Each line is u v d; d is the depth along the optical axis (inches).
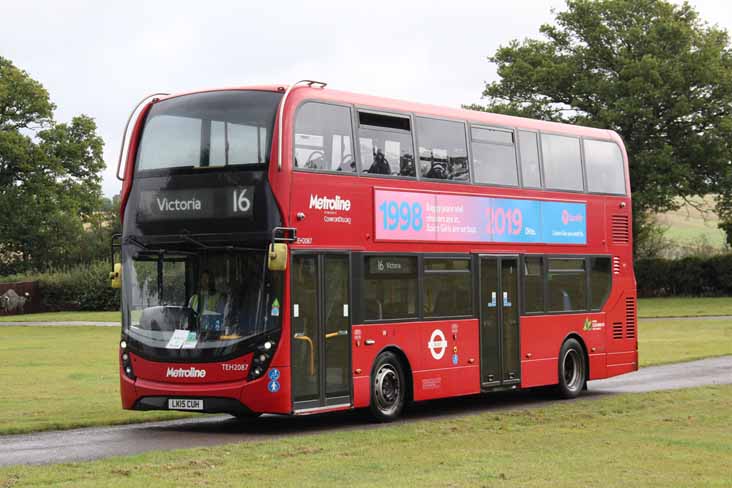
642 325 1918.1
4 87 3147.1
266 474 454.0
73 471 458.9
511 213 810.8
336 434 595.2
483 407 808.9
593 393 907.4
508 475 456.4
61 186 3277.6
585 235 892.0
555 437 581.6
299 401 624.4
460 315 757.3
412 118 725.3
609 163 928.9
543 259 842.2
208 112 641.0
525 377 818.2
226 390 613.3
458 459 501.4
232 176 626.8
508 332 803.4
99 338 1795.0
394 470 469.1
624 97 2694.4
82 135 3351.4
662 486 433.4
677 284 2906.0
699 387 868.0
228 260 625.9
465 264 764.0
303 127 638.5
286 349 616.4
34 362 1230.9
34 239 3447.3
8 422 668.7
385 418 690.8
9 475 448.5
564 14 2883.9
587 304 890.7
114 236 670.5
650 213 3002.0
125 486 418.6
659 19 2775.6
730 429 618.2
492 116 805.2
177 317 632.4
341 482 435.8
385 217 694.5
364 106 686.5
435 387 731.4
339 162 663.1
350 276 665.0
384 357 692.7
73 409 757.9
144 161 655.8
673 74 2662.4
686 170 2628.0
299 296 628.7
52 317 2773.1
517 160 823.1
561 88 2851.9
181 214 637.3
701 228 4372.5
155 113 659.4
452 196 753.6
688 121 2748.5
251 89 637.9
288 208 622.2
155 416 717.3
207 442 584.1
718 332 1706.4
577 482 440.5
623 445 550.6
